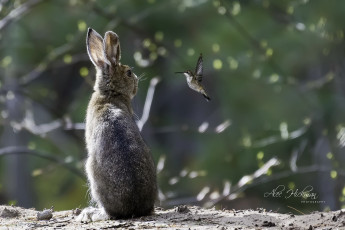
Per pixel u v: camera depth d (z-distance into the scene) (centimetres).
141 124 1421
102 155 868
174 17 2039
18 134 2362
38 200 2436
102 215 883
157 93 2727
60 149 2127
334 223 815
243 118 2144
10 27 2019
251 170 2078
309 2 1717
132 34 2173
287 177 2081
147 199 873
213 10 1980
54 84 2639
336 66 1811
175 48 2042
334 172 1370
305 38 1809
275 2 1806
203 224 831
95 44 1016
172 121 2703
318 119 1861
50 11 2069
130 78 1018
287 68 1945
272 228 805
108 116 902
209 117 2597
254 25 1964
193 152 2538
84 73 1483
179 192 1991
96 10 1673
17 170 2409
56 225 859
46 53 2091
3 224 879
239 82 2108
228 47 1947
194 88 977
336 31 1689
